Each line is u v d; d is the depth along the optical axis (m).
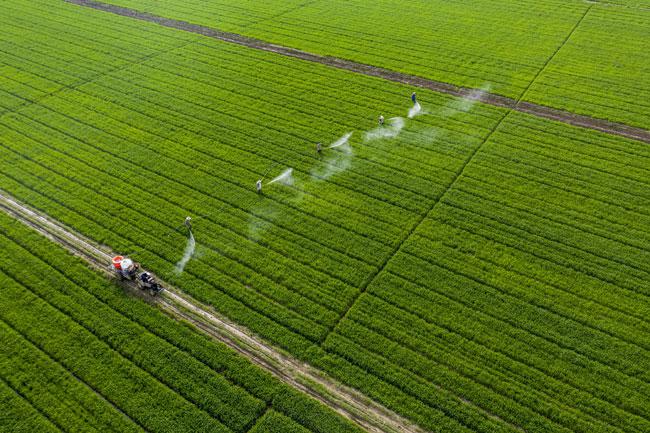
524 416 17.64
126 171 29.59
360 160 30.25
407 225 25.70
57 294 22.31
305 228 25.62
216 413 17.89
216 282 22.80
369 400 18.34
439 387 18.69
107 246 24.78
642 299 21.67
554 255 23.89
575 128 32.59
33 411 18.08
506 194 27.56
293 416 17.81
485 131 32.53
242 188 28.25
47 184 28.69
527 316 21.09
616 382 18.61
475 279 22.81
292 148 31.33
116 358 19.77
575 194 27.47
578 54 41.09
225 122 33.94
